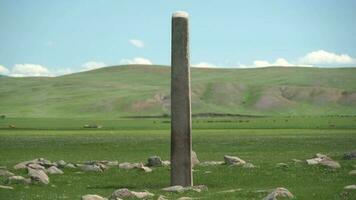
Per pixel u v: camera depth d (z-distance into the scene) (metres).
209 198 26.62
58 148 75.25
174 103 31.89
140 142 88.62
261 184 32.53
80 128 161.38
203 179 35.09
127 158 58.69
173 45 31.84
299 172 37.00
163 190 30.31
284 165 41.12
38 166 40.69
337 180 32.69
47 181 33.91
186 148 31.83
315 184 31.31
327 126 158.00
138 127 168.50
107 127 168.50
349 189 28.28
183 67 31.78
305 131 126.00
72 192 30.62
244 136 104.56
